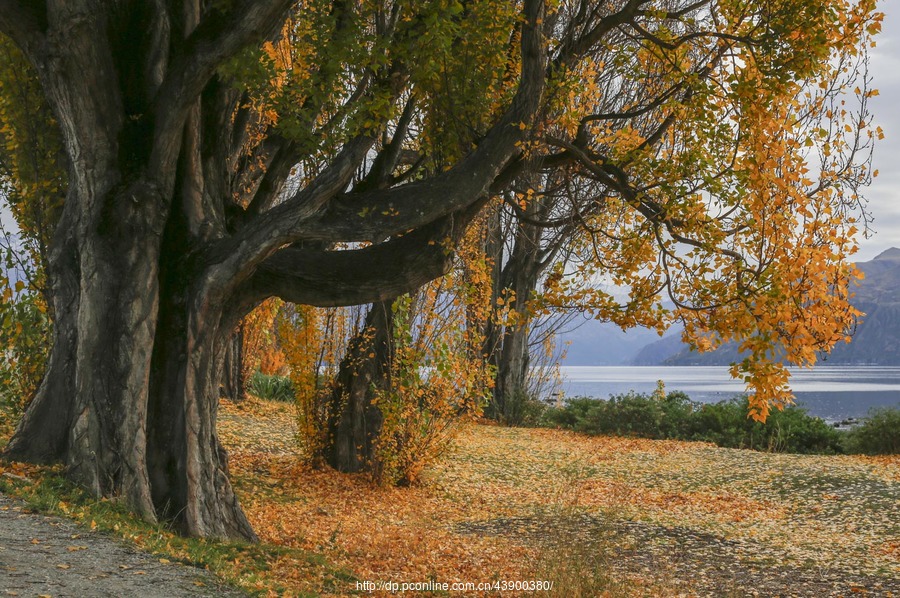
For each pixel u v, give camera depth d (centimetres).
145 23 898
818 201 870
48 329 1184
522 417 2839
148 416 869
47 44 841
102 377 845
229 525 912
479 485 1633
